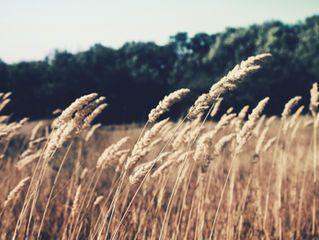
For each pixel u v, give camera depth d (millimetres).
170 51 57844
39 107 33406
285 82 25938
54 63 39594
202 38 50125
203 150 2820
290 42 26781
